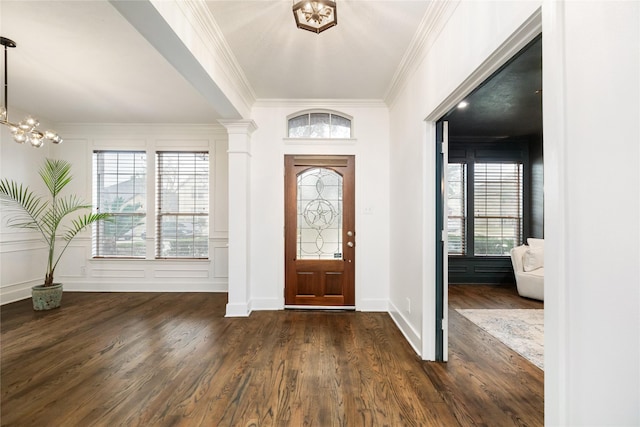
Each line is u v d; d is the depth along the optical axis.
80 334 2.94
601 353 0.88
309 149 3.79
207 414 1.77
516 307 3.89
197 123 4.62
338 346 2.70
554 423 1.03
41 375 2.19
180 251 4.73
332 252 3.82
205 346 2.68
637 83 0.78
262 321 3.34
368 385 2.07
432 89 2.25
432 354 2.45
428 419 1.72
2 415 1.75
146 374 2.20
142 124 4.66
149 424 1.68
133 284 4.65
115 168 4.74
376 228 3.79
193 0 1.90
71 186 4.66
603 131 0.87
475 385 2.07
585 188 0.93
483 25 1.54
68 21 2.19
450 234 5.22
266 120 3.79
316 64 2.84
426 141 2.48
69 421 1.71
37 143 3.15
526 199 5.10
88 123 4.62
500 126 4.39
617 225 0.83
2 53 2.62
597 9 0.89
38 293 3.69
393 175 3.55
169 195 4.73
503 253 5.20
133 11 1.56
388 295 3.76
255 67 2.90
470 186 5.13
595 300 0.90
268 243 3.79
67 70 2.94
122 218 4.74
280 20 2.18
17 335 2.92
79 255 4.66
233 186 3.56
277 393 1.97
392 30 2.29
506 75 2.77
